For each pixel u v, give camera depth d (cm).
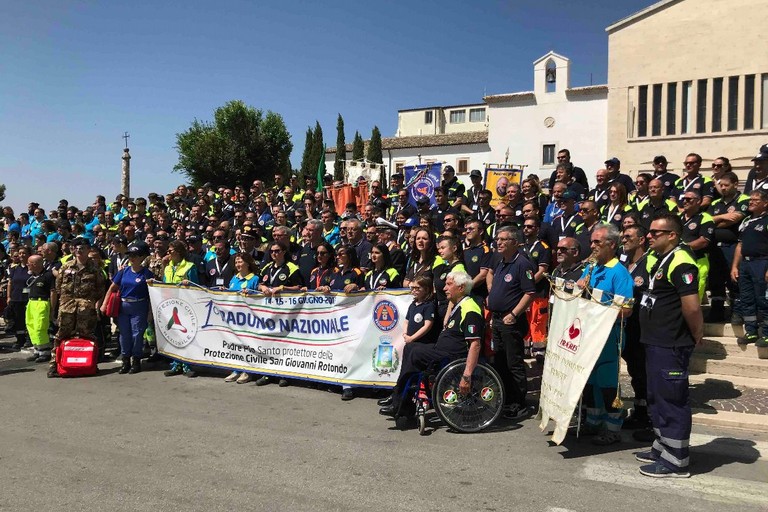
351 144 5506
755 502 460
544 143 4034
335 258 905
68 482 498
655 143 3177
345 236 1031
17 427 653
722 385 761
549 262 826
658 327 526
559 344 595
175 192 1783
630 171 3241
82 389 837
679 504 456
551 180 1212
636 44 3244
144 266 962
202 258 1061
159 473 517
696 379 783
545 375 616
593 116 3912
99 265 1000
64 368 916
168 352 937
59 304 959
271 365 859
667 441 514
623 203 954
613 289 591
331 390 829
